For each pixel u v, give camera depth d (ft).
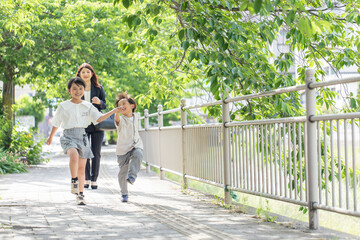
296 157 22.16
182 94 34.37
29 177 44.14
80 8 64.85
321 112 28.76
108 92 79.41
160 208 25.14
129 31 24.82
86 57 67.36
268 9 16.42
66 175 46.21
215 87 23.65
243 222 20.93
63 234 18.38
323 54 28.40
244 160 24.52
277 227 19.71
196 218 22.00
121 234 18.37
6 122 62.08
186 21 24.75
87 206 25.93
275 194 21.70
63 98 77.25
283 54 26.81
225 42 24.08
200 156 30.53
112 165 60.03
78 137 27.27
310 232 18.63
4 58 61.21
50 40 63.05
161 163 41.27
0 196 29.91
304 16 19.10
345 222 21.09
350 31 29.37
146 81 95.96
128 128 27.86
